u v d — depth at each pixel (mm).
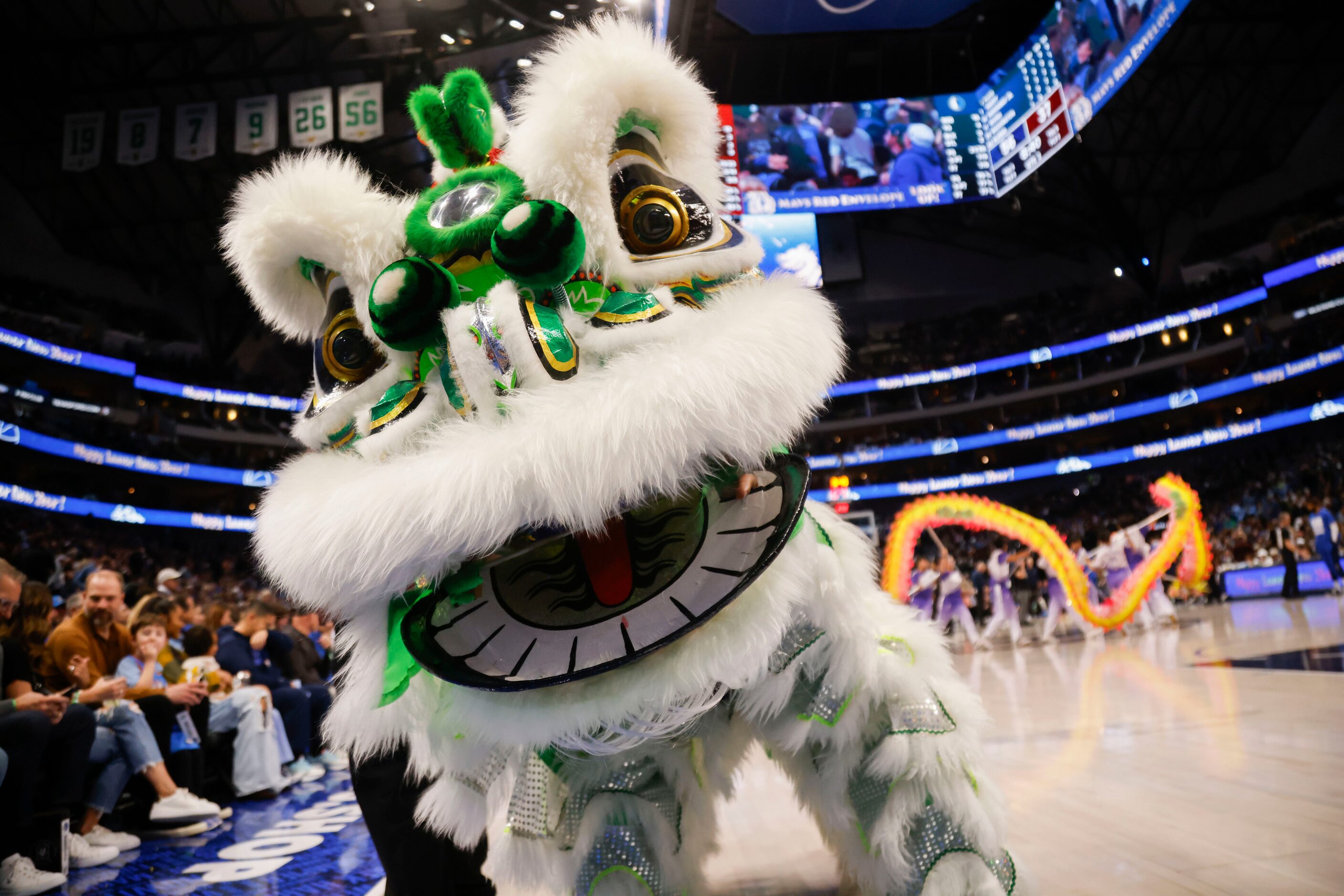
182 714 3715
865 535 1423
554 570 1189
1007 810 1374
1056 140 19422
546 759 1380
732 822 2660
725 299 1201
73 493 22547
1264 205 25250
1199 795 2260
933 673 1369
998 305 29172
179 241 23156
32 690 2951
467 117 1455
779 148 21500
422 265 1176
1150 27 16016
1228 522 21141
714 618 1129
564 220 1146
